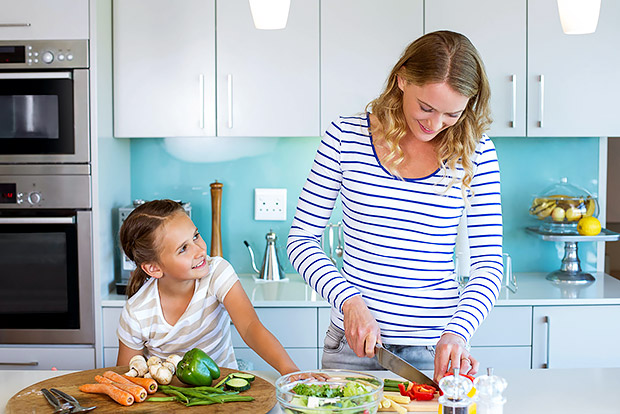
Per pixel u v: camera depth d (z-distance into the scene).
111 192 2.88
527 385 1.54
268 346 1.65
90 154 2.68
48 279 2.72
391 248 1.59
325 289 1.56
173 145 3.20
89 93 2.66
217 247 3.11
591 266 3.26
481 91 1.55
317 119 2.86
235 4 2.82
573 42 2.82
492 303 1.52
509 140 3.21
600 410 1.38
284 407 1.27
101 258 2.74
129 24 2.84
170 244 1.66
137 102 2.86
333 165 1.65
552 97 2.84
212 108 2.86
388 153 1.60
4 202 2.69
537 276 3.15
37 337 2.74
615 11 2.81
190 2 2.82
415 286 1.60
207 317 1.79
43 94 2.65
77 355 2.74
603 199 3.22
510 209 3.23
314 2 2.82
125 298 2.76
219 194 3.10
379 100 1.62
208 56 2.84
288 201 3.22
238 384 1.45
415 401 1.42
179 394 1.39
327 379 1.40
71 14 2.64
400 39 2.83
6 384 1.59
